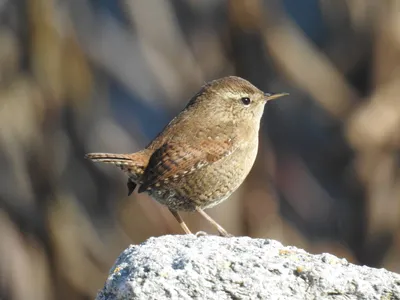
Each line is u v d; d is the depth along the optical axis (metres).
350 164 16.05
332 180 16.94
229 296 6.13
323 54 16.08
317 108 16.59
